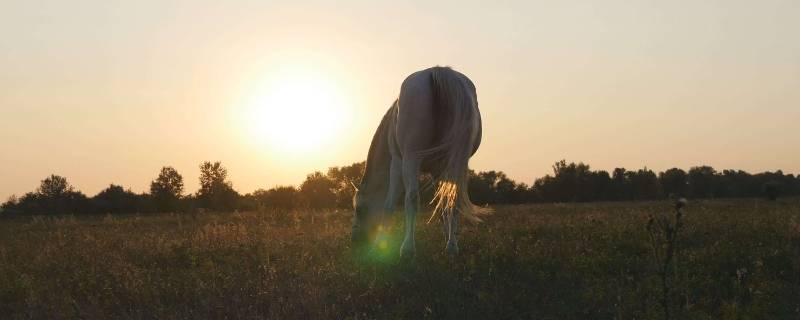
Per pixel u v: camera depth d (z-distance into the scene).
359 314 5.31
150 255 9.13
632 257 7.30
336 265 7.39
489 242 8.87
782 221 10.14
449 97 7.12
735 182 85.12
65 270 7.99
